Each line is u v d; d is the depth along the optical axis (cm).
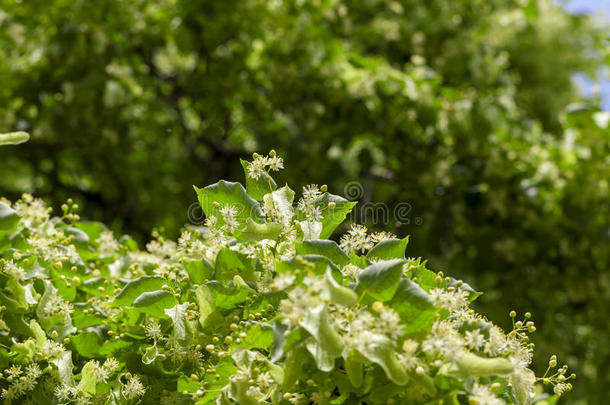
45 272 178
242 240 148
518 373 128
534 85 554
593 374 444
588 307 439
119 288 193
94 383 152
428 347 120
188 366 154
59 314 165
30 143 509
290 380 120
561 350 426
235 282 146
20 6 483
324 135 450
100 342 165
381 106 436
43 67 475
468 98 485
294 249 147
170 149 539
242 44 479
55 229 206
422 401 122
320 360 116
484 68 498
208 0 476
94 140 502
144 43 499
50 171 545
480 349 133
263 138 495
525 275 431
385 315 118
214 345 151
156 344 158
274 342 120
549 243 427
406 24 527
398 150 448
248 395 124
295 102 459
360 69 459
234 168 548
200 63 507
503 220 430
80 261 189
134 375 158
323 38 467
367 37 519
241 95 481
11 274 161
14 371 153
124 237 233
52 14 477
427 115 431
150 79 517
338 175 467
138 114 500
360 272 129
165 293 154
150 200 558
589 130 426
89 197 577
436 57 543
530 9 580
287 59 465
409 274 144
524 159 425
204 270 160
